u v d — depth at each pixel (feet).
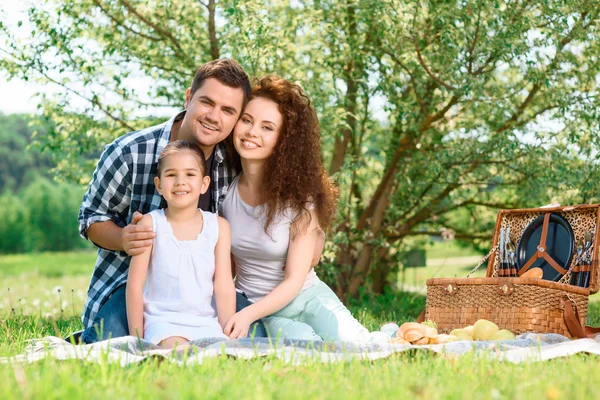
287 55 22.22
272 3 23.18
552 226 15.29
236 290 12.85
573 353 10.09
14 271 75.05
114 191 12.46
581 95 21.98
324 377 7.95
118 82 22.67
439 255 74.64
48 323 17.49
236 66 12.21
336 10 22.40
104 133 23.82
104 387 7.22
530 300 13.19
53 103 23.25
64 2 22.11
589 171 21.66
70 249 140.15
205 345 10.19
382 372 8.50
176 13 22.36
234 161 12.96
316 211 12.60
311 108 12.78
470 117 23.71
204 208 12.79
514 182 24.22
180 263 11.46
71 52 22.09
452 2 20.92
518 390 7.21
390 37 21.76
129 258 12.50
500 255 15.84
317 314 12.51
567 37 21.30
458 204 26.40
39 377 7.59
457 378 7.93
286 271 12.37
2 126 173.47
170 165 11.51
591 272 14.11
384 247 26.66
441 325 14.17
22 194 161.48
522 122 22.44
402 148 24.32
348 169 21.81
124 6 22.24
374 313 22.85
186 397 6.66
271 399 6.87
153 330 10.95
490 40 20.72
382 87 22.30
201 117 11.96
